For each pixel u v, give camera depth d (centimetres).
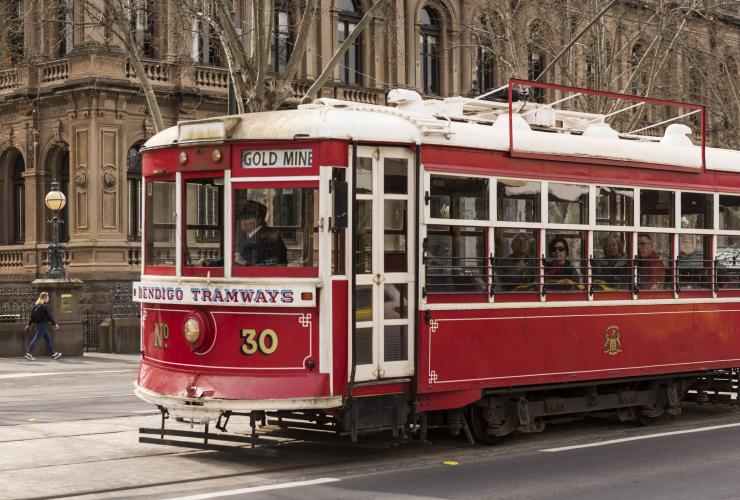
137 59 2031
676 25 3331
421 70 4034
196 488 989
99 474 1045
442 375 1157
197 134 1115
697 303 1449
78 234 3309
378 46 3859
